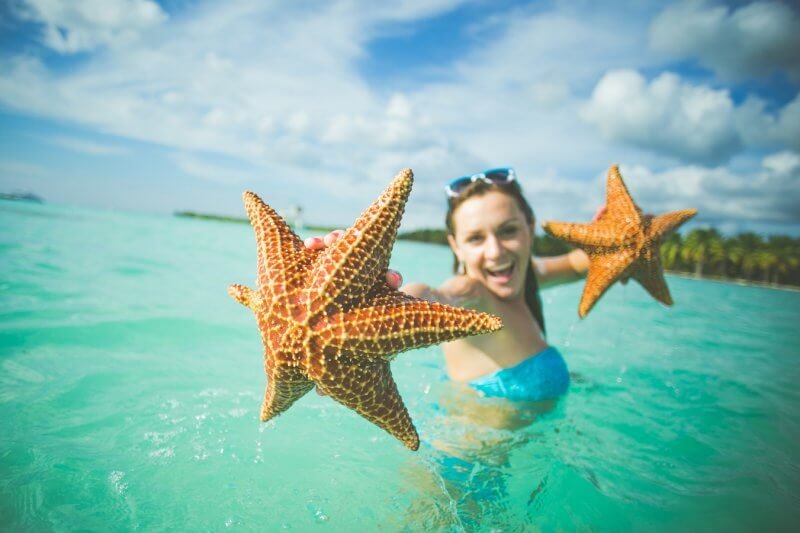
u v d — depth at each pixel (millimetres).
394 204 458
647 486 639
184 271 2406
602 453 727
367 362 427
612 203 942
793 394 1038
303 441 709
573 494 615
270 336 427
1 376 838
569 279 1191
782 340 1731
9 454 604
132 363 986
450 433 756
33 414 715
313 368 414
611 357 1314
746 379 1142
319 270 433
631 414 883
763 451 748
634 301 2590
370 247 441
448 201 917
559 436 779
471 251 872
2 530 475
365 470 641
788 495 623
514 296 931
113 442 659
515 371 842
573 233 914
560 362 899
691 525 558
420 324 420
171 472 600
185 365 1012
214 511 536
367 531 528
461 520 555
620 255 887
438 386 920
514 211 858
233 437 703
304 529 520
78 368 920
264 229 486
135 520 508
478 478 640
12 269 1827
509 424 805
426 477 635
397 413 455
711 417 883
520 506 586
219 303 1714
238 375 983
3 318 1176
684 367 1232
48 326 1154
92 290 1644
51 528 484
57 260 2178
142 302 1566
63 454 616
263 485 591
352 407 446
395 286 469
